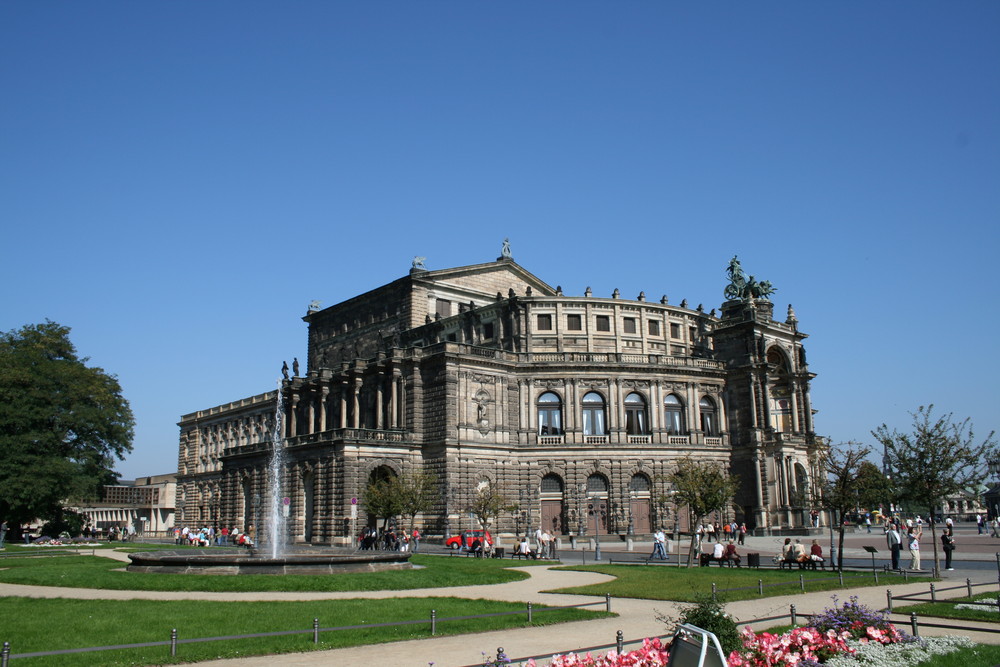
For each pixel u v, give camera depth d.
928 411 49.84
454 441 91.75
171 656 23.03
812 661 19.80
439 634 27.12
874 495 50.22
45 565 55.09
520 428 97.44
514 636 26.84
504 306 104.25
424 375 96.44
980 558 58.41
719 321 111.12
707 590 39.12
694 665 13.16
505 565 57.69
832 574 47.16
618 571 52.28
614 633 27.22
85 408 101.69
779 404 112.25
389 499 81.12
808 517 102.81
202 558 44.56
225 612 31.14
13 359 99.50
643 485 97.38
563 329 103.56
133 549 78.81
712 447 101.06
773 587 40.12
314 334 134.62
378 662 22.52
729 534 88.00
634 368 99.50
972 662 21.41
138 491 177.38
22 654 20.17
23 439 93.88
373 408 101.00
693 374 102.69
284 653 24.09
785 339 112.62
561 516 95.19
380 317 119.88
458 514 90.38
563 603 35.69
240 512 113.69
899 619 29.70
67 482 96.12
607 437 97.25
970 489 48.34
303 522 95.50
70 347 109.00
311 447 94.50
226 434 152.38
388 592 39.88
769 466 101.12
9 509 94.44
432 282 115.88
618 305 105.81
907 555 65.81
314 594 38.56
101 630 27.27
